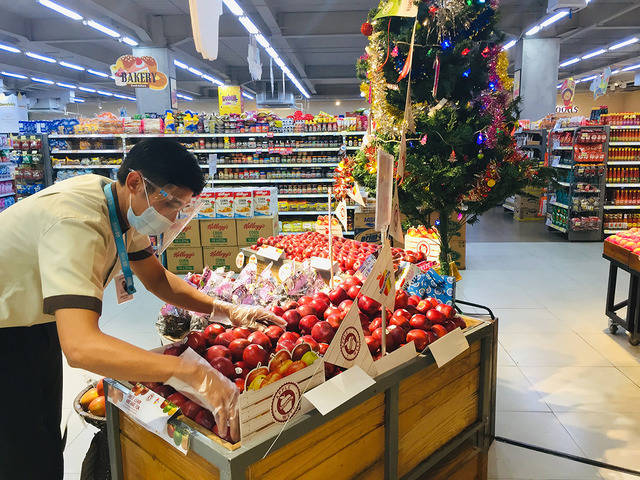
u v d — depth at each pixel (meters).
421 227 3.01
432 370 1.81
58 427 1.73
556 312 4.57
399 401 1.66
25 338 1.54
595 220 8.08
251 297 2.14
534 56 12.75
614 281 3.99
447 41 2.30
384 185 1.50
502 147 2.45
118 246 1.41
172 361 1.18
